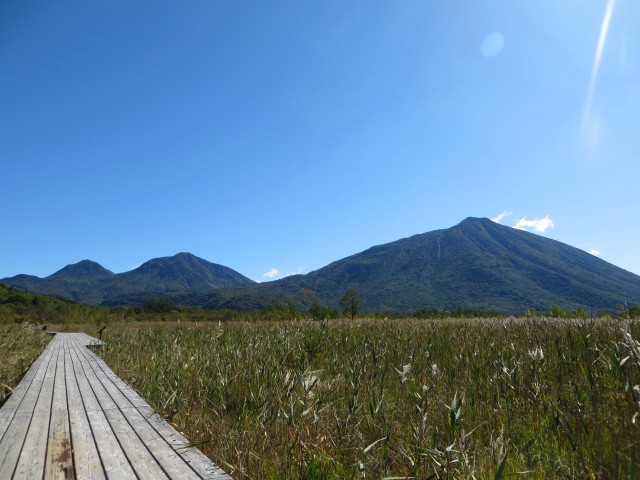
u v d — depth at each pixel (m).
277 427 4.21
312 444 3.70
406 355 6.84
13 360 10.33
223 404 5.40
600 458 2.89
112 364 11.66
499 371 5.11
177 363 7.66
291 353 7.70
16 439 4.23
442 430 3.82
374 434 3.99
